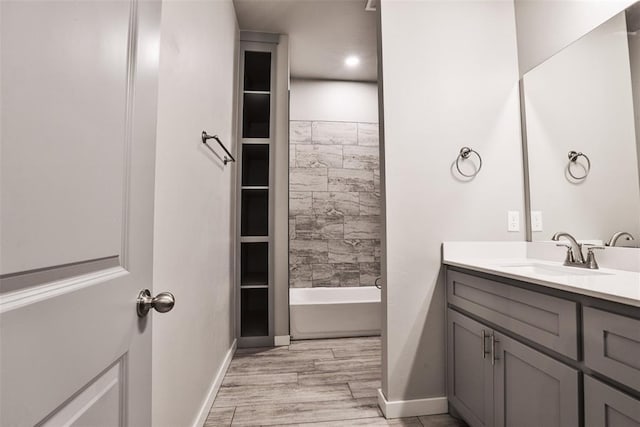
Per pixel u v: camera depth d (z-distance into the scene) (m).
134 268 0.59
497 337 1.27
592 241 1.41
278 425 1.53
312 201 3.53
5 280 0.32
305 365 2.24
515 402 1.17
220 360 1.96
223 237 2.06
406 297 1.67
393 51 1.74
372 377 2.05
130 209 0.58
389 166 1.70
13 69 0.32
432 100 1.75
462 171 1.75
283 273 2.68
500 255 1.73
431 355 1.67
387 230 1.68
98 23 0.47
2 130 0.31
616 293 0.81
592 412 0.86
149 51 0.66
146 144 0.64
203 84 1.50
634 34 1.26
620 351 0.80
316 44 2.90
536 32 1.73
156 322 0.96
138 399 0.61
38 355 0.35
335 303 2.84
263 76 3.15
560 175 1.58
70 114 0.41
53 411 0.38
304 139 3.55
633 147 1.26
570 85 1.52
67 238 0.40
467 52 1.80
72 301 0.41
